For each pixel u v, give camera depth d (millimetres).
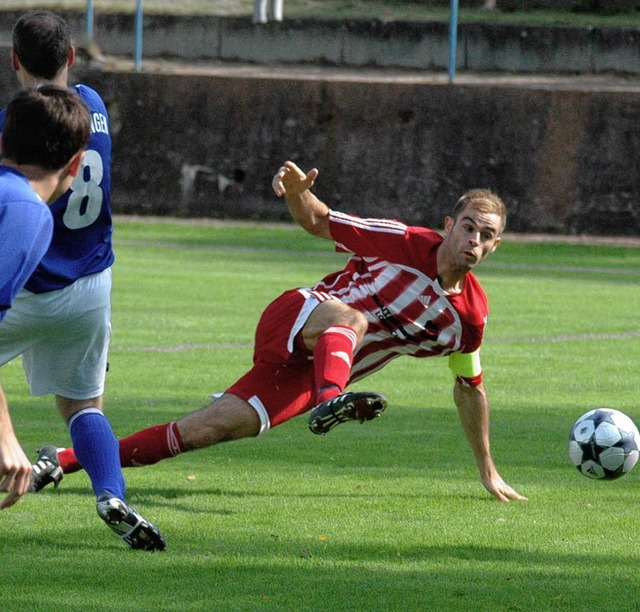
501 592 12617
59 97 11094
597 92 85688
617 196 86312
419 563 13805
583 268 70000
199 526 15484
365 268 17047
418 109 88562
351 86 89375
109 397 27328
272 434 23578
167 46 104375
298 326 16438
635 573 13555
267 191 91875
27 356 15102
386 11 109375
